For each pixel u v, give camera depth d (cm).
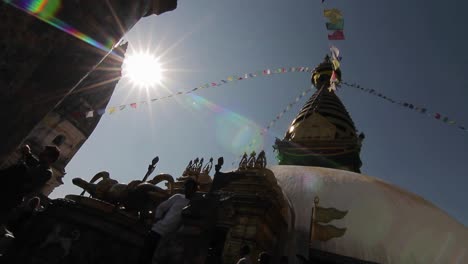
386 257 1155
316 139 2864
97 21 312
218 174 587
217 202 532
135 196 925
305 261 1192
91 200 823
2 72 236
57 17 264
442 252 1184
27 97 263
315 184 1595
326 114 3170
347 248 1205
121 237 783
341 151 2686
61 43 279
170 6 518
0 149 257
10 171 473
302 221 1378
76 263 721
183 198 561
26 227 761
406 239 1222
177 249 484
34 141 2627
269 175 1380
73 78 309
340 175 1711
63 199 829
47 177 511
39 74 268
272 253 1241
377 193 1502
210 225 505
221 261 1119
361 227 1273
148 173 991
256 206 1195
